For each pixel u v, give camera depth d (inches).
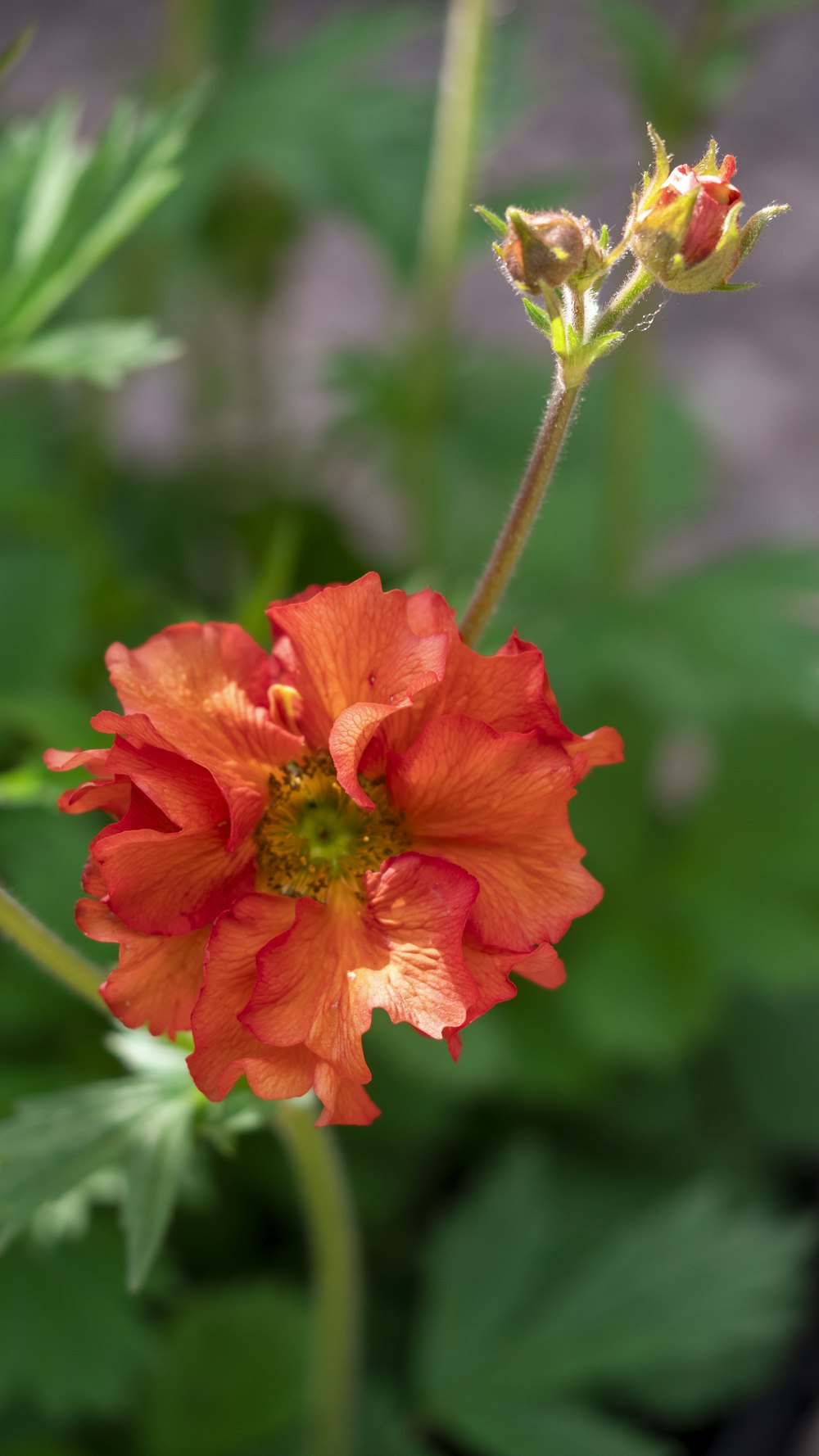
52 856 13.3
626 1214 16.6
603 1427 14.4
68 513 16.8
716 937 16.9
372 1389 14.8
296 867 10.0
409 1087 15.7
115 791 9.9
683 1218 14.9
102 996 9.8
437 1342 14.6
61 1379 13.5
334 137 16.7
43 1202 10.4
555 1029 16.8
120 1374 13.6
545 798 9.8
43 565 14.9
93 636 16.1
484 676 9.9
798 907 16.9
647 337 17.4
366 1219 15.5
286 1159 15.6
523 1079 16.5
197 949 9.9
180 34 17.5
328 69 16.9
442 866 9.7
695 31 16.1
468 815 10.0
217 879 9.9
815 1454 16.1
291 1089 9.6
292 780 10.1
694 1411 15.8
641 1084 17.4
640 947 16.9
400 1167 15.9
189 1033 10.6
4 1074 13.8
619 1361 14.5
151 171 12.8
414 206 16.8
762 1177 17.3
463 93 15.7
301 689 10.1
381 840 10.1
